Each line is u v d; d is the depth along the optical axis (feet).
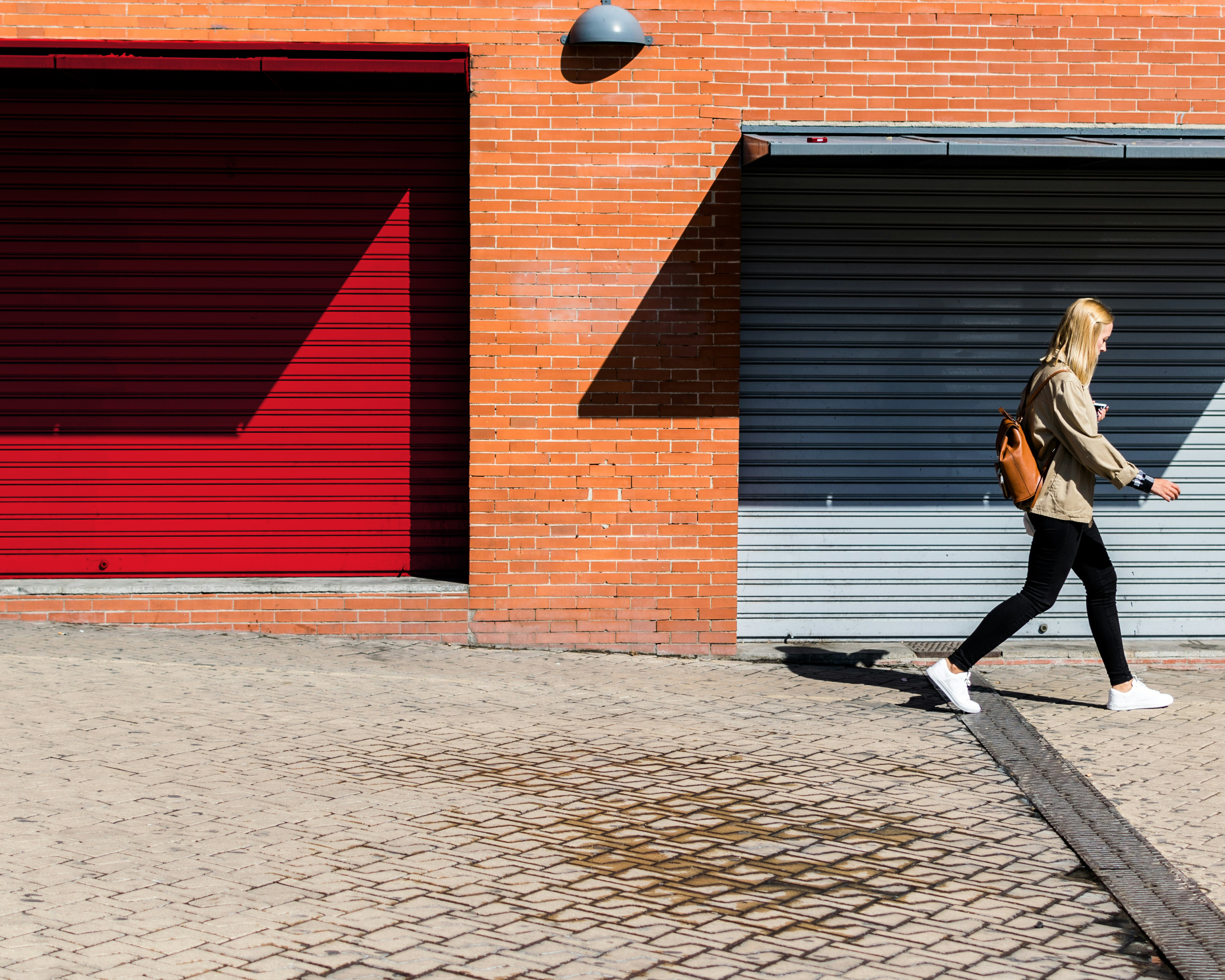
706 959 13.69
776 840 17.42
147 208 30.09
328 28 28.71
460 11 28.66
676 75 28.86
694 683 26.78
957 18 29.14
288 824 17.49
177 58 27.25
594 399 29.14
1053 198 29.89
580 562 29.35
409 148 30.19
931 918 14.96
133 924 14.14
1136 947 14.30
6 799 18.13
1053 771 20.58
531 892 15.39
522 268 28.96
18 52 27.68
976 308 30.09
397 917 14.53
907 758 21.43
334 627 29.50
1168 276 30.14
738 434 29.30
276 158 30.12
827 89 29.12
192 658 26.99
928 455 30.32
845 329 30.04
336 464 30.73
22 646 27.40
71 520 30.58
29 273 30.12
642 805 18.72
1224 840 17.67
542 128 28.81
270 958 13.39
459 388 30.68
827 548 30.35
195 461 30.63
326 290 30.42
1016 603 23.90
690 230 29.01
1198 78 29.50
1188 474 30.55
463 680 26.22
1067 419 23.30
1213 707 25.20
